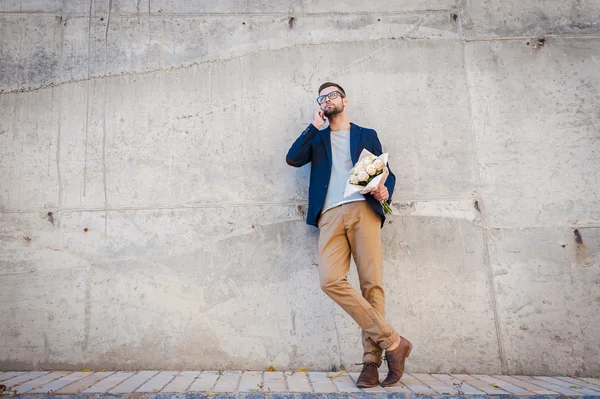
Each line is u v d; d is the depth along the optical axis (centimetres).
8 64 357
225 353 322
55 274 329
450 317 332
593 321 333
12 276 326
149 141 353
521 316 333
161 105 358
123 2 373
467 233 345
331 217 291
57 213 338
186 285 332
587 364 326
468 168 355
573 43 374
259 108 361
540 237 346
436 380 297
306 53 370
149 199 344
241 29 372
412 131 360
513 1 377
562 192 353
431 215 347
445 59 372
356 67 369
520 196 352
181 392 252
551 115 365
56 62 361
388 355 273
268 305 330
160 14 372
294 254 338
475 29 375
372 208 287
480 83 369
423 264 339
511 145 360
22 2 368
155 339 323
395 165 354
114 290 328
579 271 341
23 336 319
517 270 340
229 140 355
